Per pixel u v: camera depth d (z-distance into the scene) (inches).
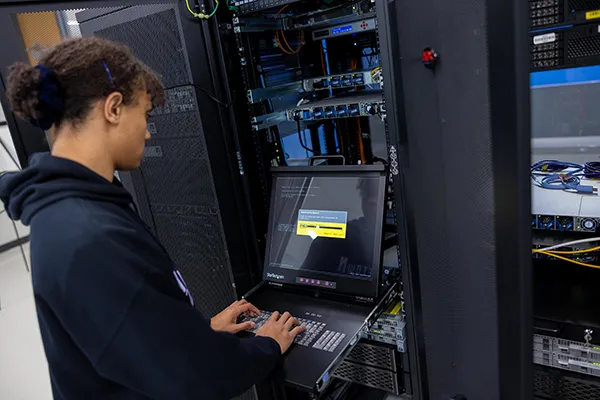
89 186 33.0
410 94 32.9
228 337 38.2
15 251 196.4
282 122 72.7
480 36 22.6
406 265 53.0
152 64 61.6
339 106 64.0
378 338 62.6
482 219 25.3
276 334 51.1
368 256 59.7
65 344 32.8
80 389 34.3
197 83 59.7
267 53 68.3
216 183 63.3
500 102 21.5
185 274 72.3
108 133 34.7
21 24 42.2
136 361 31.1
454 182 28.4
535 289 60.2
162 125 64.7
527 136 20.7
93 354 30.9
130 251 31.7
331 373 48.6
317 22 66.9
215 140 62.8
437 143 30.0
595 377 52.8
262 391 58.5
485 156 23.9
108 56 33.7
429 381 38.3
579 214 57.0
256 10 59.7
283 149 74.0
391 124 49.3
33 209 32.0
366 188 61.2
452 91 26.6
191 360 33.0
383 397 77.2
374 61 77.4
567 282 60.9
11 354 113.7
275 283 67.2
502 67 20.9
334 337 53.3
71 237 30.2
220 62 62.2
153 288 31.8
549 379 55.3
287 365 49.8
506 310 24.5
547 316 54.0
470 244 27.3
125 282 30.3
